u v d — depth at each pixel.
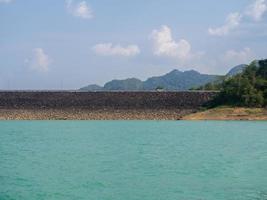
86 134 145.38
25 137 135.00
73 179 60.72
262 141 121.00
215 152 95.62
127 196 50.16
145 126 183.75
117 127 178.50
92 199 48.56
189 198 49.31
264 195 51.19
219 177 62.88
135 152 95.44
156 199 48.78
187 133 148.25
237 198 49.56
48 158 84.56
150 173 66.38
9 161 80.00
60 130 164.00
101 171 68.19
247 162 79.75
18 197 49.31
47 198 48.91
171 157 86.75
